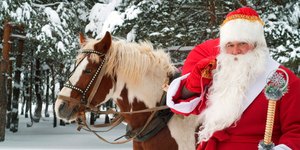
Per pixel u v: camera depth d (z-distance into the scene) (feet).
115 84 13.05
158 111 12.51
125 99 13.03
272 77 7.82
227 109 8.29
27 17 51.72
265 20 37.01
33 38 54.90
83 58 13.16
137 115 12.91
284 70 8.31
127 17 39.88
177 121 12.37
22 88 98.89
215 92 8.61
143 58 12.92
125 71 12.82
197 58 10.12
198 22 41.63
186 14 41.73
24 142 55.11
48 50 55.57
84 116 13.29
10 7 50.78
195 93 9.04
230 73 8.48
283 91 7.69
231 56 8.59
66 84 13.20
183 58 40.96
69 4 57.52
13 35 59.93
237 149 8.41
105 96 13.09
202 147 9.05
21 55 69.56
